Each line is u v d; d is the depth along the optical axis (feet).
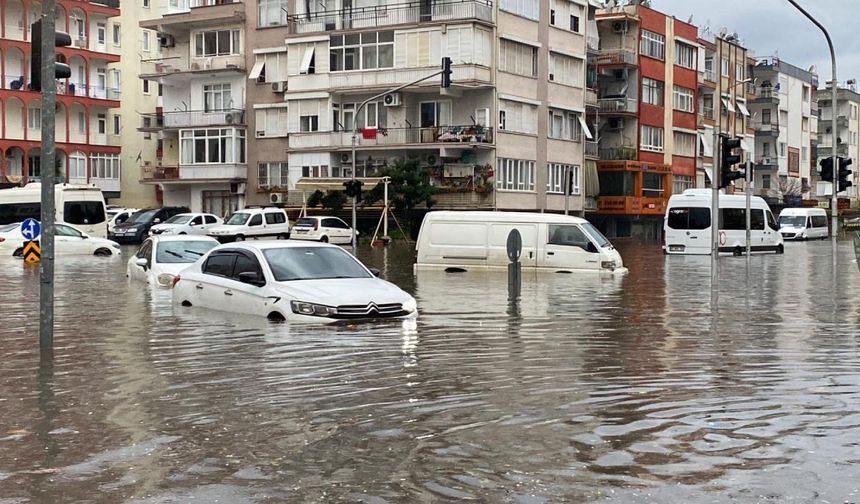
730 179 58.54
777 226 145.48
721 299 64.75
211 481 20.13
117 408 27.61
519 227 90.63
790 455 21.89
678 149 241.96
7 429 24.98
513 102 181.98
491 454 22.04
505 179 180.75
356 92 182.29
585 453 22.08
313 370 33.94
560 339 42.73
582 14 202.80
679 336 44.11
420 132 176.86
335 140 184.44
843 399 28.53
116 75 234.17
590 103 208.64
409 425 25.13
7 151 210.79
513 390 30.09
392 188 168.86
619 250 153.69
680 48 241.96
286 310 48.08
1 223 148.77
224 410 27.20
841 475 20.22
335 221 162.91
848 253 145.18
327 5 186.70
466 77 171.53
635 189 222.69
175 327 46.09
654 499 18.65
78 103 222.07
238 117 197.77
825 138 367.45
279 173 195.00
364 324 46.93
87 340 42.34
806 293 70.23
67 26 221.87
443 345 40.42
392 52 178.70
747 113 282.77
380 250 142.51
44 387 31.01
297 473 20.65
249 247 52.42
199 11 199.21
